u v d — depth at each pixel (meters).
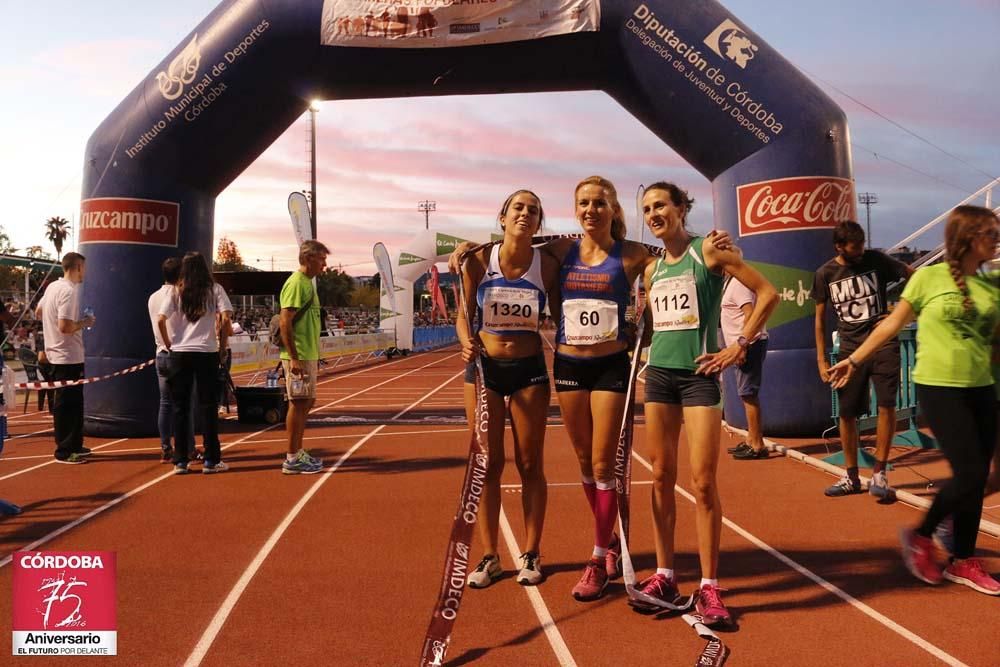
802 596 3.41
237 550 4.20
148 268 8.04
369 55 7.99
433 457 7.05
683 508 5.02
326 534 4.52
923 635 2.96
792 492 5.44
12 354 22.45
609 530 3.50
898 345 5.14
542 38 7.85
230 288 15.48
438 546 4.27
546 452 7.27
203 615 3.25
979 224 3.38
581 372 3.54
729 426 8.23
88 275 8.12
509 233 3.51
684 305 3.22
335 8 7.84
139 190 8.02
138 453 7.34
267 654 2.86
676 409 3.31
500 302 3.61
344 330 36.38
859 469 6.06
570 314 3.51
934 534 3.78
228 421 9.79
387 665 2.76
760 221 7.52
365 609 3.32
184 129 7.98
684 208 3.39
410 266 25.89
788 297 7.44
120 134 8.05
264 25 7.84
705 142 7.77
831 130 7.46
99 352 8.09
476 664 2.77
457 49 7.96
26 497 5.54
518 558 4.04
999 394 3.57
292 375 6.22
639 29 7.69
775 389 7.52
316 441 8.05
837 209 7.44
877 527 4.52
